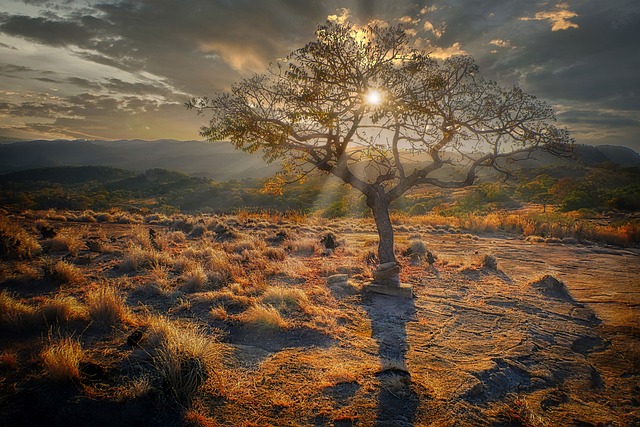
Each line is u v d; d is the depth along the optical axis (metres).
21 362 3.82
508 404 3.77
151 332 4.59
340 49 6.44
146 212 23.67
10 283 6.48
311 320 5.55
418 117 6.75
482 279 8.77
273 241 13.15
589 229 17.30
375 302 6.75
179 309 5.71
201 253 9.38
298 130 7.02
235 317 5.45
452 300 7.06
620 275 9.63
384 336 5.27
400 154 7.98
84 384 3.48
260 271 8.10
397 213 26.48
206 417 3.21
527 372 4.43
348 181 7.74
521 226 19.84
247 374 3.95
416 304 6.75
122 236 12.47
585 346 5.29
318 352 4.60
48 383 3.46
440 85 6.74
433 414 3.46
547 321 6.15
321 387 3.76
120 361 3.96
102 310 5.05
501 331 5.64
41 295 6.00
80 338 4.50
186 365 3.72
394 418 3.37
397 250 11.84
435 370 4.31
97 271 7.67
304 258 10.41
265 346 4.71
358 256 10.44
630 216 26.69
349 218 28.59
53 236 10.91
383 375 4.06
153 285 6.55
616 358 4.93
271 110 6.83
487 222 19.77
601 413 3.73
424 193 65.75
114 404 3.27
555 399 3.93
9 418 2.98
